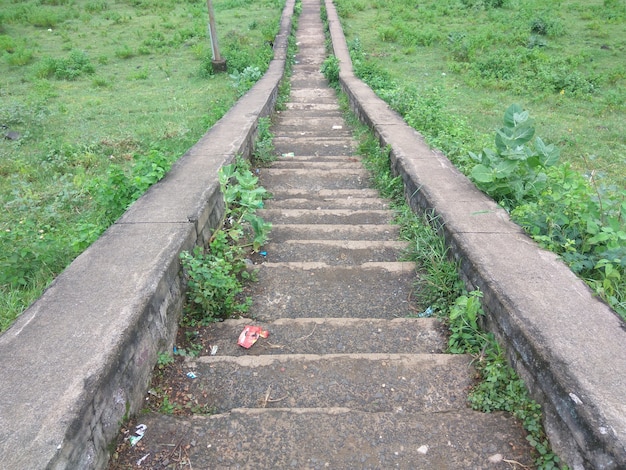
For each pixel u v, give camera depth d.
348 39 16.12
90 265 3.17
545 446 2.28
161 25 17.59
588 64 12.88
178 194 4.39
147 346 2.77
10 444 1.88
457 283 3.59
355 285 3.93
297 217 5.28
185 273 3.51
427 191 4.64
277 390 2.75
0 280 3.85
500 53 13.31
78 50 14.12
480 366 2.86
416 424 2.41
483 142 6.27
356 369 2.86
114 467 2.23
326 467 2.20
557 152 4.31
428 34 15.55
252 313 3.63
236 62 12.78
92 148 7.64
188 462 2.24
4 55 14.09
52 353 2.36
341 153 7.80
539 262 3.29
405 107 8.24
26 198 5.48
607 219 3.75
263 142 7.38
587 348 2.44
